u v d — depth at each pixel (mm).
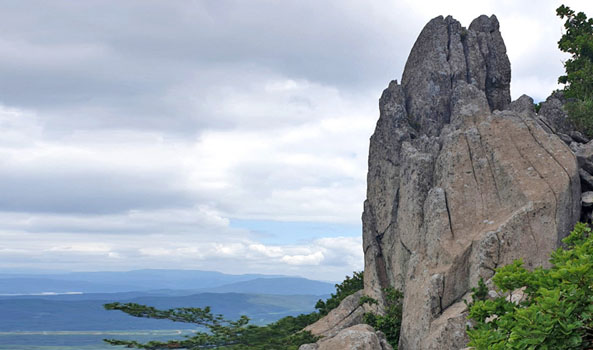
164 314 46062
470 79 53969
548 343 12281
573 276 13250
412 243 43844
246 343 46281
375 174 52406
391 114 51781
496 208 38969
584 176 40281
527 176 38656
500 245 35938
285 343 44656
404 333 38594
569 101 51406
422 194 44188
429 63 53938
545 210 36406
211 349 44625
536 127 41438
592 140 43000
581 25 58625
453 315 34562
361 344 35969
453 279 36875
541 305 12594
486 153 41438
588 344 12523
